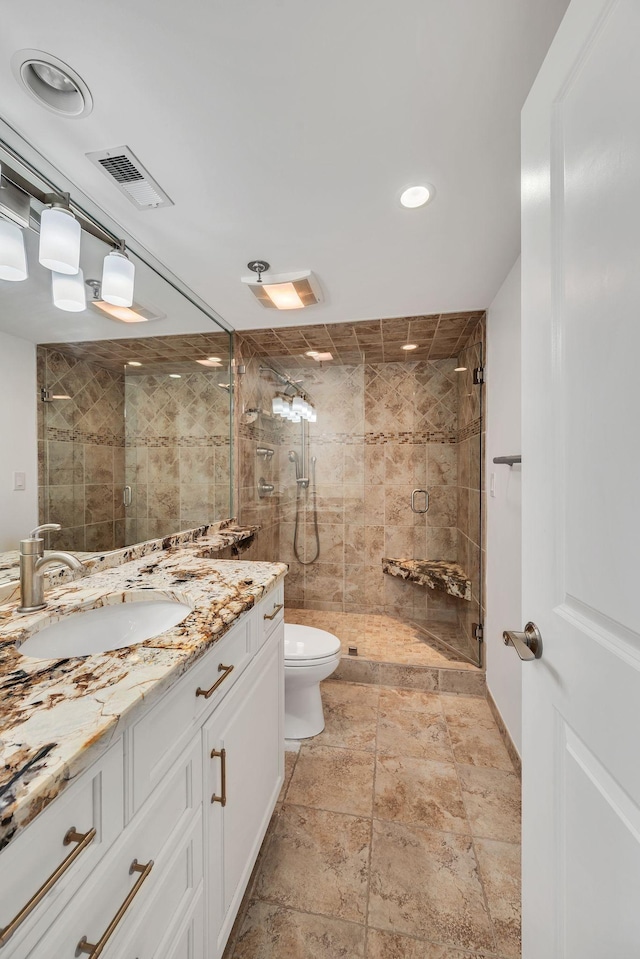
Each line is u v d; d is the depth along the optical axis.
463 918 1.11
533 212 0.73
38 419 1.22
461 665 2.37
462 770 1.68
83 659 0.75
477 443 2.36
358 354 2.93
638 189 0.45
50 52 0.80
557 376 0.66
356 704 2.19
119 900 0.59
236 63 0.82
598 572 0.55
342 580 3.26
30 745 0.50
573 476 0.61
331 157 1.08
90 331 1.41
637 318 0.46
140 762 0.64
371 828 1.40
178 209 1.31
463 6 0.73
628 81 0.47
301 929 1.08
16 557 1.14
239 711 1.06
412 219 1.37
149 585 1.23
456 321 2.31
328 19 0.74
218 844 0.92
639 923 0.45
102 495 1.49
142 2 0.71
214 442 2.30
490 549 2.13
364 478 3.23
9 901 0.42
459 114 0.95
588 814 0.57
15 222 1.03
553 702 0.68
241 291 1.92
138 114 0.94
